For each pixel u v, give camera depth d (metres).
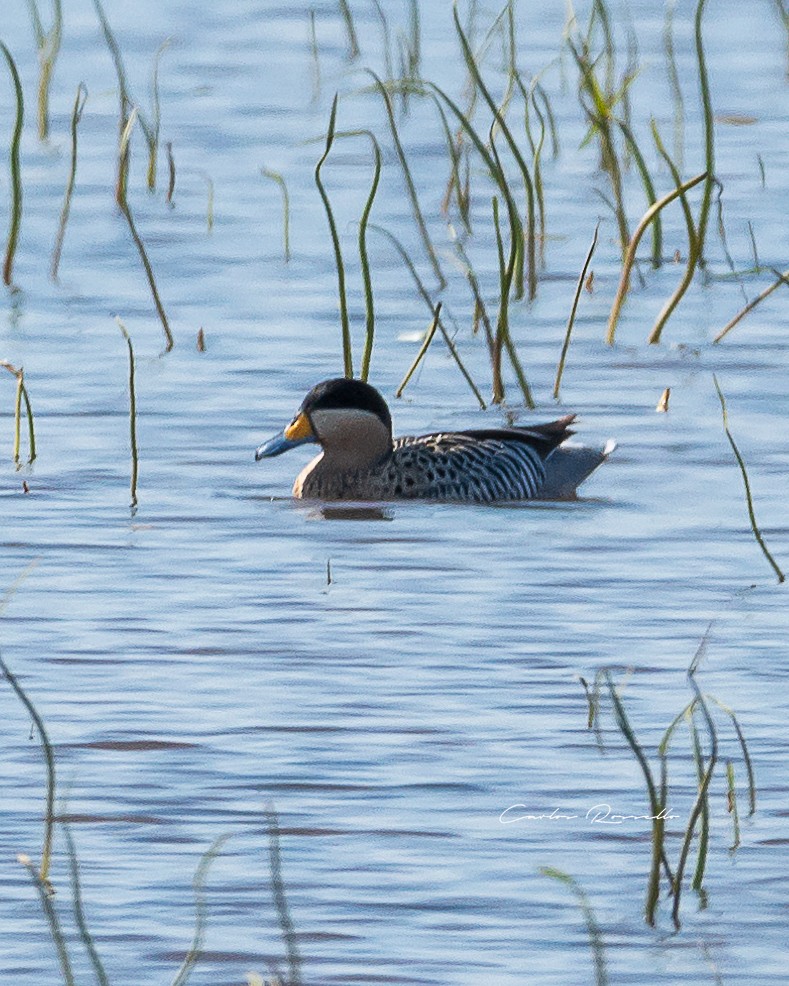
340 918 9.71
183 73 36.72
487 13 36.38
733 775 10.88
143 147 31.72
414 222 27.38
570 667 12.80
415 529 16.19
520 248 23.69
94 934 9.60
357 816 10.69
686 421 19.08
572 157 30.86
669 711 12.06
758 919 9.76
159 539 15.66
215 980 9.22
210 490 17.12
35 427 18.78
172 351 21.59
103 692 12.34
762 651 13.07
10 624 13.58
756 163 30.31
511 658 12.95
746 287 24.47
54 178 29.70
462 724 11.84
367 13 41.41
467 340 22.16
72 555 15.19
